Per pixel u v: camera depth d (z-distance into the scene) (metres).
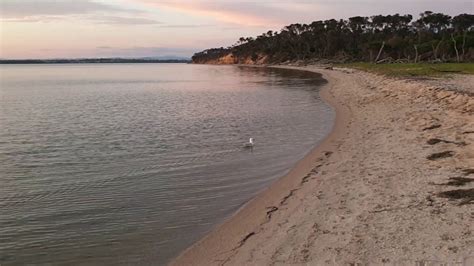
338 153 15.62
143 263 8.09
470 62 80.12
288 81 68.81
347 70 84.69
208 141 19.83
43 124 26.77
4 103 41.47
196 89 58.91
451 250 7.13
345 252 7.52
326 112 28.70
